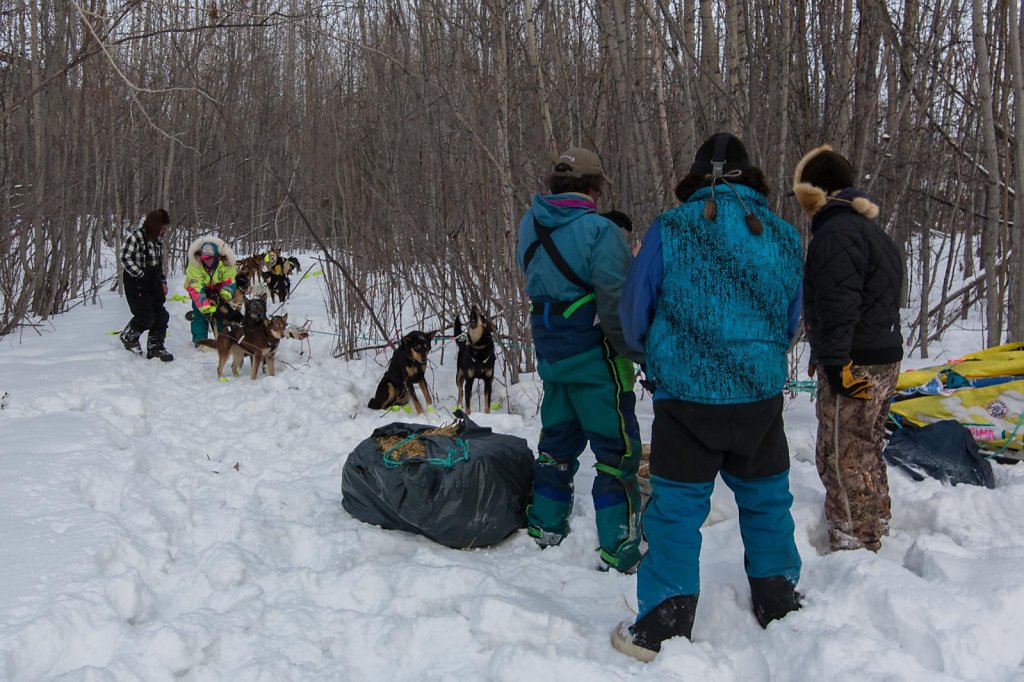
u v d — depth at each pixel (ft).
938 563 9.77
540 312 11.37
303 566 11.61
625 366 11.10
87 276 48.73
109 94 42.68
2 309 36.65
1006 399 14.47
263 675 8.30
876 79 20.42
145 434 18.62
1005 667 7.77
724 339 8.41
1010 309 20.27
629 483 11.18
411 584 10.32
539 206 11.41
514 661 8.20
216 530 12.38
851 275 10.10
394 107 26.61
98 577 9.80
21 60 34.86
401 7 25.91
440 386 24.27
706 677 8.13
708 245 8.56
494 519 11.94
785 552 9.05
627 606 9.76
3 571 9.78
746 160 9.05
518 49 22.58
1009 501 11.78
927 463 13.44
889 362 10.66
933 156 24.88
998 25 21.77
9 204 34.58
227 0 21.27
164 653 8.45
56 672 8.29
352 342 27.63
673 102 21.90
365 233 27.63
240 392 23.85
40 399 19.67
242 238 65.41
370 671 8.75
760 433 8.63
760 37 19.69
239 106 53.52
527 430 17.51
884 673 7.63
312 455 17.29
